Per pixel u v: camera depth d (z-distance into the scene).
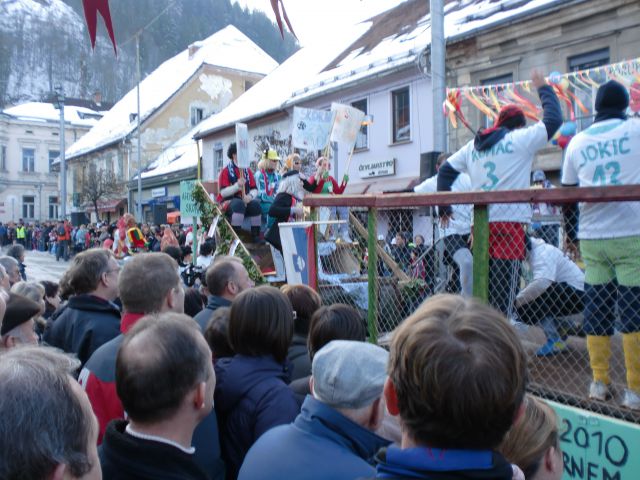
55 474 1.06
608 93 3.12
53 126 56.50
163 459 1.69
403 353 1.26
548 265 3.65
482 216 3.18
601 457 2.74
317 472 1.71
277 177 8.27
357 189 19.27
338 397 1.83
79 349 3.27
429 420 1.20
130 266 2.79
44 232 37.53
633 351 2.83
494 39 15.04
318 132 8.49
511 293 3.43
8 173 55.09
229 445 2.42
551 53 14.06
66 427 1.08
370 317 3.88
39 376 1.10
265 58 40.41
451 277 4.09
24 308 2.90
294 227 4.84
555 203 3.32
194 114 37.66
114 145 38.75
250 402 2.37
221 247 7.26
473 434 1.18
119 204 38.19
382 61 18.28
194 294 4.77
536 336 3.94
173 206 32.06
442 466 1.18
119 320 3.43
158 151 36.72
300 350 3.11
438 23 8.44
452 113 8.55
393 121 18.36
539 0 14.59
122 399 1.77
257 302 2.54
